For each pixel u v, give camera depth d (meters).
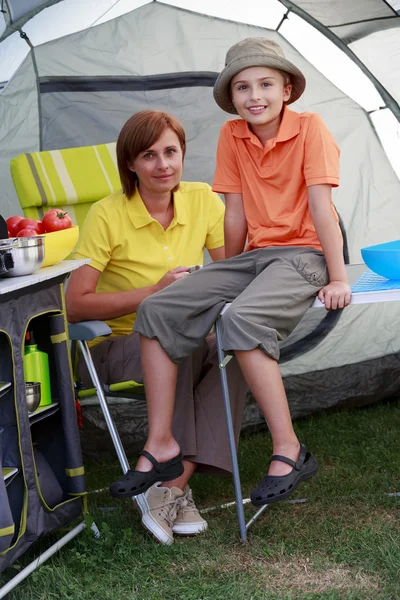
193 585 1.98
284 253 2.32
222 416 2.40
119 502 2.64
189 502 2.36
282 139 2.32
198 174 3.49
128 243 2.71
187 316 2.27
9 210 3.37
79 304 2.63
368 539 2.14
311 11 3.41
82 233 2.72
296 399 3.44
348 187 3.49
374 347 3.55
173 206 2.77
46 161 3.00
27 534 2.08
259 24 3.46
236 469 2.24
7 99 3.39
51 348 2.34
